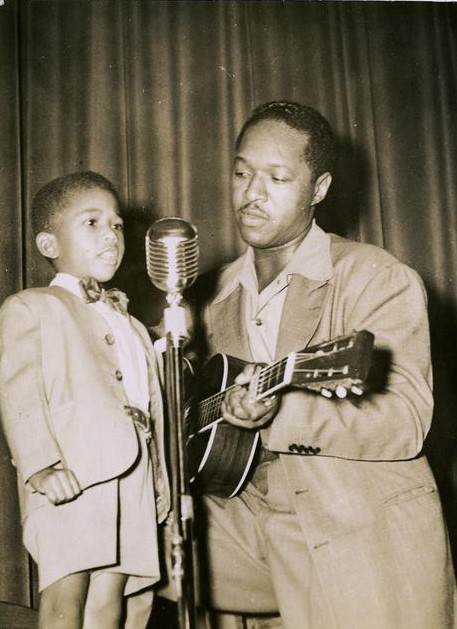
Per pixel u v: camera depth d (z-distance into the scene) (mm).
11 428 1948
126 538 1950
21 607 2404
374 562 1978
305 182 2391
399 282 2209
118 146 3844
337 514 2031
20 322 2049
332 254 2344
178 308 1831
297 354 1855
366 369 1676
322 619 1984
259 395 1906
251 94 4047
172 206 3846
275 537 2182
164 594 2205
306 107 2500
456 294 4020
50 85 3832
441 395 3889
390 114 4188
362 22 4270
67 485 1881
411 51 4281
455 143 4199
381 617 1933
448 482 3797
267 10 4168
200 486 2312
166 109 3932
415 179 4121
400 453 2055
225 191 3898
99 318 2160
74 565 1865
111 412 1996
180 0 4059
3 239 3574
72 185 2328
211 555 2334
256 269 2479
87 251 2262
